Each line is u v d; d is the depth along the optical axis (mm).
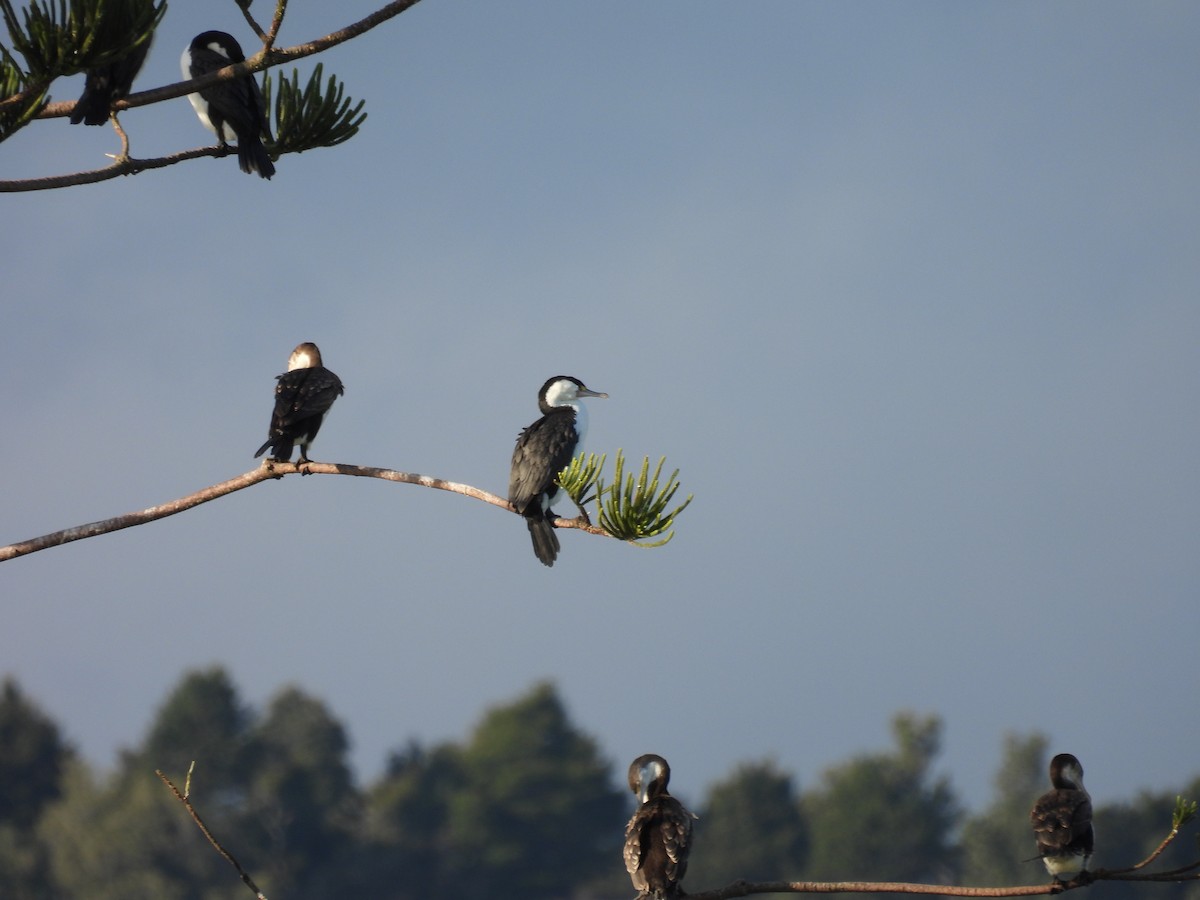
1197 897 61812
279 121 10320
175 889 70750
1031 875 69500
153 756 78875
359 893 78375
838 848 73125
